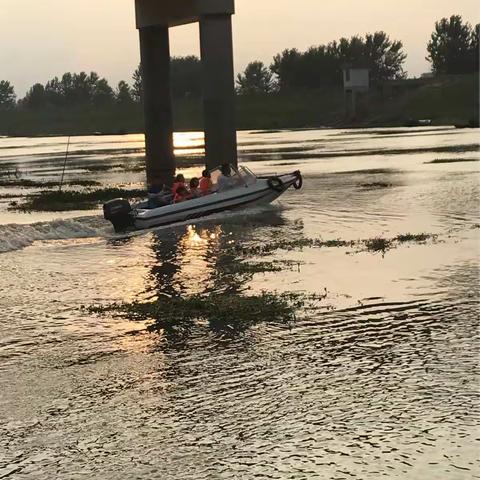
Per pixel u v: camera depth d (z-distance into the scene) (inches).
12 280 650.8
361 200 1115.9
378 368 395.5
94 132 7180.1
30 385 391.5
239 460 298.7
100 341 465.1
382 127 4837.6
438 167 1637.6
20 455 311.0
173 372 402.6
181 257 736.3
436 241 756.0
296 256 711.7
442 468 286.0
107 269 689.6
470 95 5098.4
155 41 1651.1
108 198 1266.0
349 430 321.7
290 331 466.9
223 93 1379.2
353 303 527.2
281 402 354.9
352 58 7298.2
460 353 414.0
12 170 2190.0
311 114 6063.0
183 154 2647.6
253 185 1033.5
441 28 7135.8
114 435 327.0
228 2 1364.4
